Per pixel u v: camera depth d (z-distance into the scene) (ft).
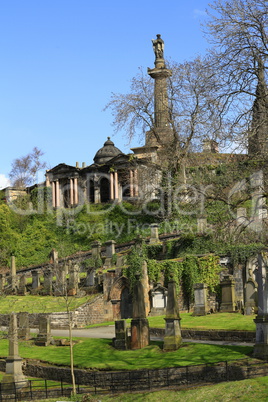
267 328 104.12
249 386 89.51
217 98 111.65
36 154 392.47
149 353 120.06
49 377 121.39
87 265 225.97
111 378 107.96
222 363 100.58
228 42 111.24
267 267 108.58
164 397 94.63
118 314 182.80
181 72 224.94
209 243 185.16
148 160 254.27
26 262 284.00
